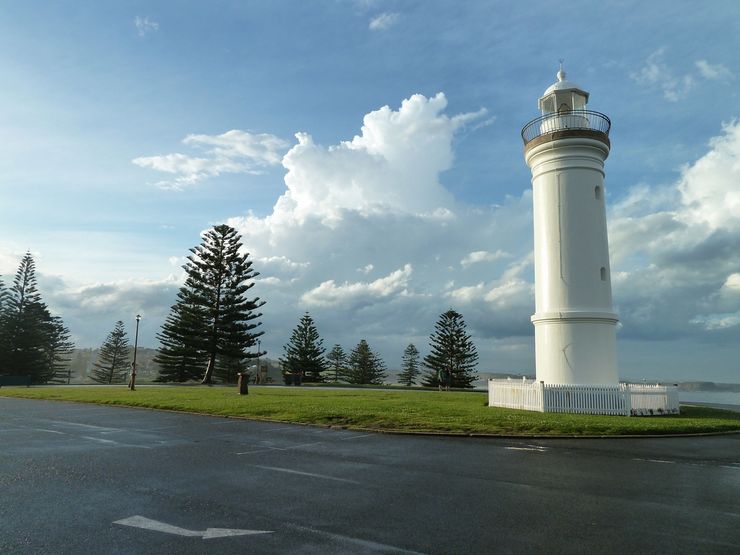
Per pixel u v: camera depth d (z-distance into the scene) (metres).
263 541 5.13
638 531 5.60
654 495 7.18
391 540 5.21
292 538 5.23
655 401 17.72
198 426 14.20
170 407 18.72
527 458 9.91
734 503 6.79
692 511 6.39
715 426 14.36
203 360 66.75
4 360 60.66
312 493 7.05
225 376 68.62
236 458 9.58
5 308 61.81
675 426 13.95
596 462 9.62
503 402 19.23
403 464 9.17
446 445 11.41
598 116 21.19
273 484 7.54
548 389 17.67
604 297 20.38
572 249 20.44
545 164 21.36
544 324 20.53
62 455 9.70
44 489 7.11
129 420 15.49
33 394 25.77
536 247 21.67
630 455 10.44
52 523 5.62
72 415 16.84
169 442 11.43
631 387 17.31
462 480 7.95
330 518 5.92
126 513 6.01
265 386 42.34
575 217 20.61
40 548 4.86
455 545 5.09
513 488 7.47
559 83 22.31
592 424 14.02
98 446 10.78
